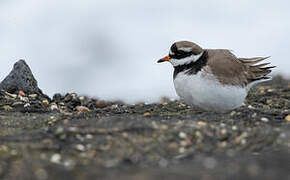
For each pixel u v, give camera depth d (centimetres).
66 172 955
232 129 1180
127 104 1833
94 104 1762
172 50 1403
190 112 1509
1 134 1207
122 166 985
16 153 1035
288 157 1000
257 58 1484
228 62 1362
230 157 1019
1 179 927
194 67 1362
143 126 1173
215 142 1107
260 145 1082
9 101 1648
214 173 931
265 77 1456
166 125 1193
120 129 1159
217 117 1324
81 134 1133
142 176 927
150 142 1100
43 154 1038
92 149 1067
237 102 1374
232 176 915
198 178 909
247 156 1021
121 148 1071
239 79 1368
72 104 1733
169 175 927
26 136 1142
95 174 945
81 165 990
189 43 1389
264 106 1673
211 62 1345
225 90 1330
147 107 1647
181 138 1119
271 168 947
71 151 1055
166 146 1083
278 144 1080
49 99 1780
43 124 1334
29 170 962
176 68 1412
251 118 1304
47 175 945
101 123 1211
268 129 1178
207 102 1351
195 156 1033
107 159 1021
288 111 1438
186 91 1366
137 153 1048
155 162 1005
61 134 1130
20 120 1384
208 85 1327
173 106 1656
